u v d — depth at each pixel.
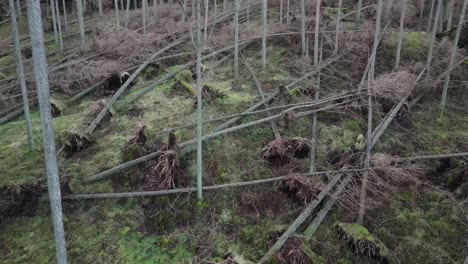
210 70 10.01
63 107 9.02
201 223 6.11
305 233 5.72
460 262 5.46
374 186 6.35
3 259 5.69
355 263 5.53
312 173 6.57
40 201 6.40
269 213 6.19
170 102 8.75
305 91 8.80
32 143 7.44
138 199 6.43
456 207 6.12
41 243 5.87
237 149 7.16
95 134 7.92
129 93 9.33
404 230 5.90
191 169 6.84
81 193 6.56
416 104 8.49
